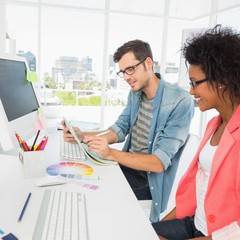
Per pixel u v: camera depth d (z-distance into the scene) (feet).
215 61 2.85
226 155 2.87
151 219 4.96
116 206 2.78
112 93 12.60
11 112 3.88
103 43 12.35
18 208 2.63
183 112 4.77
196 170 3.77
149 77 5.16
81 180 3.45
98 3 12.07
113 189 3.21
